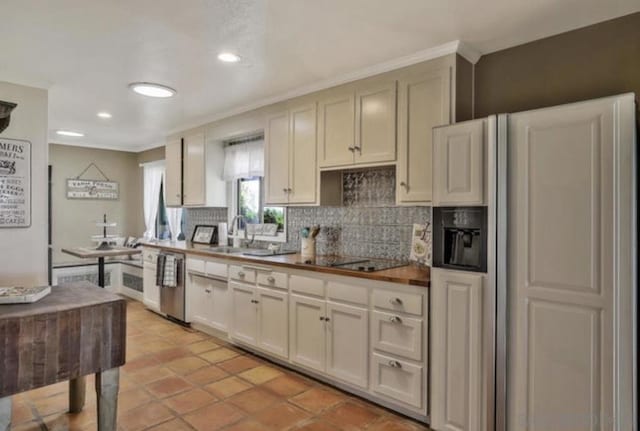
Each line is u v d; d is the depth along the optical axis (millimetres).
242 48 2502
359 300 2523
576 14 2074
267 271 3160
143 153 6535
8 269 3023
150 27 2234
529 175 1801
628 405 1556
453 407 2074
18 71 2932
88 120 4488
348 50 2516
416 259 2750
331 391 2711
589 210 1644
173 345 3643
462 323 2029
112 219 6426
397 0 1934
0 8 2020
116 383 2014
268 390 2730
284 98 3504
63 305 1884
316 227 3404
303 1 1947
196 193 4680
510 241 1852
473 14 2068
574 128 1682
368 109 2840
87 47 2504
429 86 2514
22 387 1714
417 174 2561
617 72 2098
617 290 1575
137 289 5527
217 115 4207
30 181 3123
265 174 3715
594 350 1631
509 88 2457
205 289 3926
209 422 2320
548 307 1750
